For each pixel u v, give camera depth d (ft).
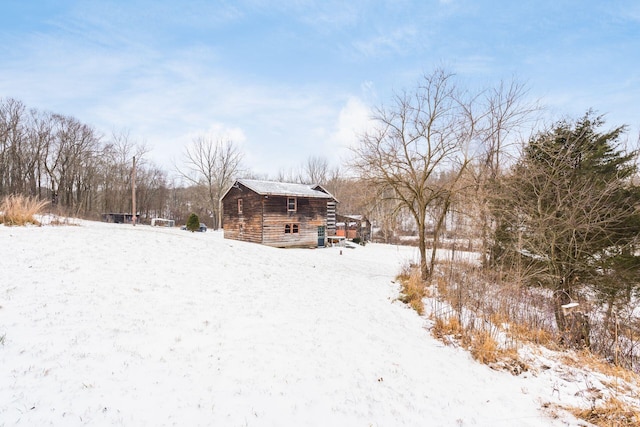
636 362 26.48
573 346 27.48
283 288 33.32
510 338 25.91
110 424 11.41
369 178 44.21
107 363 15.56
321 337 22.36
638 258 34.65
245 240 86.38
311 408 14.25
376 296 36.96
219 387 14.90
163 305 24.16
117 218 137.08
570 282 35.47
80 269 28.04
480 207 41.50
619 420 15.28
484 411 15.75
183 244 42.80
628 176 35.35
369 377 17.81
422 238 44.32
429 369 19.89
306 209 90.12
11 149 133.59
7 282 23.09
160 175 199.93
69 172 149.38
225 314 24.29
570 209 34.01
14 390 12.39
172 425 11.87
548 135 39.73
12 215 41.42
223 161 159.63
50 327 18.19
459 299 30.99
